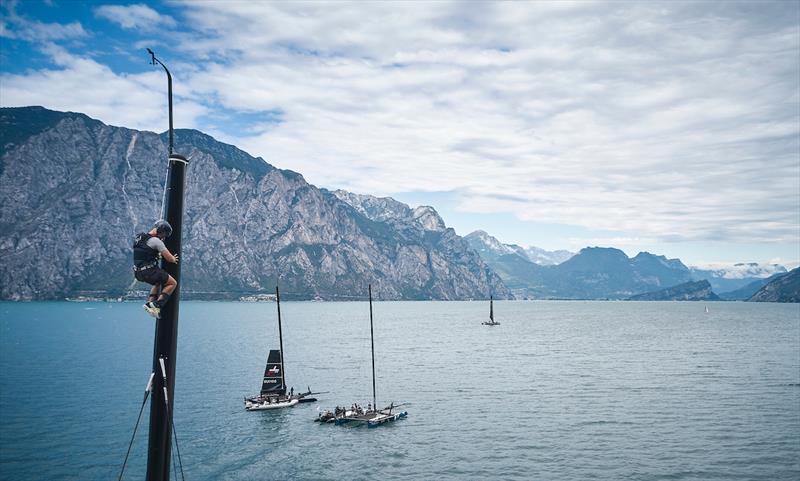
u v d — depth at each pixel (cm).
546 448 6519
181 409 8519
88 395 9156
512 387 10338
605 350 16825
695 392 9756
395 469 5900
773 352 16150
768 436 6900
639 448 6475
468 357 14962
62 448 6303
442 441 6856
